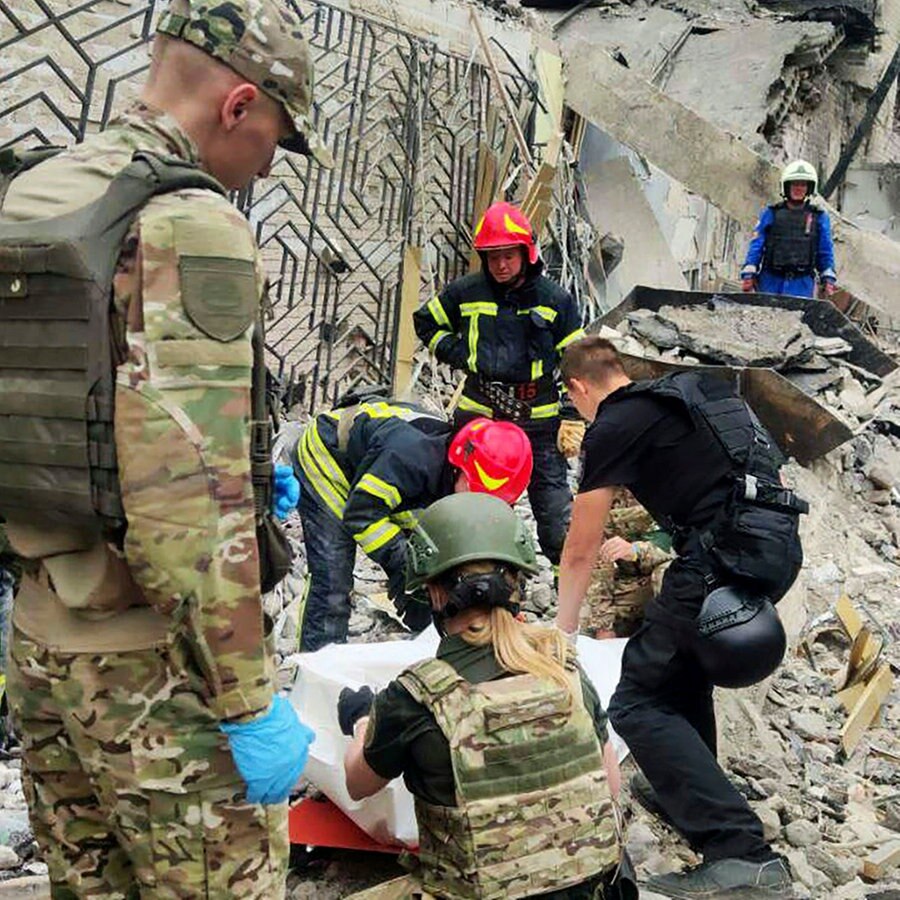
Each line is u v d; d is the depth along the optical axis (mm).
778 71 13156
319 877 3127
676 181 10852
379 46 8305
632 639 3307
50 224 1768
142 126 1924
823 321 8258
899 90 18109
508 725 2268
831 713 4777
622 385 3531
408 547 2438
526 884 2234
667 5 14266
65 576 1870
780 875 3033
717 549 3137
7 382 1818
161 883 1909
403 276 7898
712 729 3424
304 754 1881
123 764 1877
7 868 3012
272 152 2064
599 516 3260
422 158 8375
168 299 1730
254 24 1937
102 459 1754
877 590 6035
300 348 7582
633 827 3508
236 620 1781
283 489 2414
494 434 3412
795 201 8891
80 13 6316
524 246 4961
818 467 6949
